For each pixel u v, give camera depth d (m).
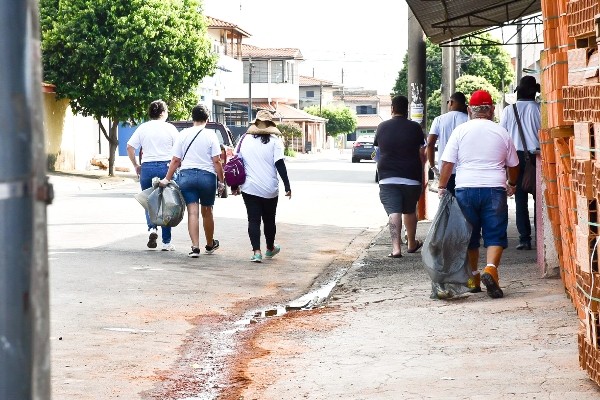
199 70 52.72
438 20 23.67
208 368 9.45
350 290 14.03
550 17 9.89
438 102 88.25
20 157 3.32
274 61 138.75
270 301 13.66
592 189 7.20
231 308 13.02
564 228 10.06
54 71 50.56
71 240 19.77
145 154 18.16
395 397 7.76
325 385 8.38
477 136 12.30
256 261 17.39
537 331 9.94
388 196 17.31
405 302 12.51
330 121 164.00
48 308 3.44
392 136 17.17
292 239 21.45
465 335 10.08
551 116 9.66
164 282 14.74
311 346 10.25
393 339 10.22
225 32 107.06
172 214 17.50
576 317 10.45
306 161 92.44
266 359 9.72
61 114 53.47
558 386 7.73
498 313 11.10
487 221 12.27
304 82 181.00
